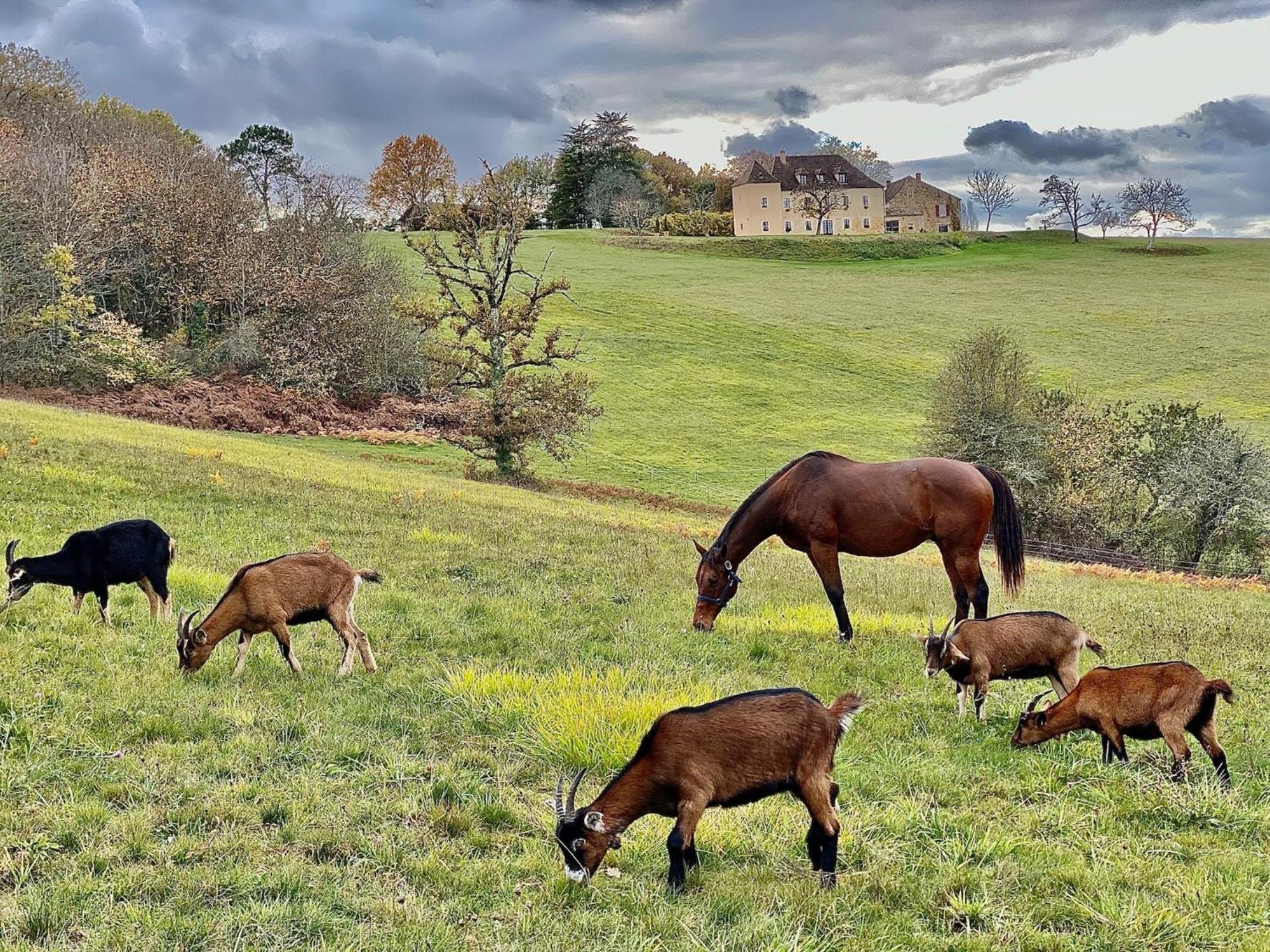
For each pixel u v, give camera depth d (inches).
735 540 586.9
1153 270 4471.0
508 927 255.8
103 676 421.1
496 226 1820.9
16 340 2011.6
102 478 845.8
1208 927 266.1
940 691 481.7
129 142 2807.6
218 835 295.4
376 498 984.3
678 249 4783.5
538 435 1759.4
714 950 246.5
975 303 3700.8
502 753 369.7
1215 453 1828.2
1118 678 387.5
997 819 335.9
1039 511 1955.0
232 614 438.3
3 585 545.0
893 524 570.9
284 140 4035.4
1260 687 514.3
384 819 312.0
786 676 488.4
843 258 4849.9
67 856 279.1
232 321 2410.2
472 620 563.8
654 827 317.7
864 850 306.0
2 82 3179.1
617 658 505.4
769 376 2773.1
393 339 2426.2
